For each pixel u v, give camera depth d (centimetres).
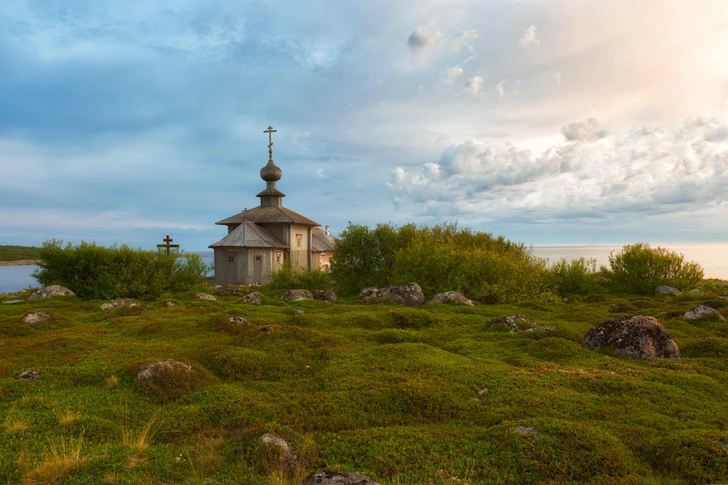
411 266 2909
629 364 1255
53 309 2306
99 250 2853
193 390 1098
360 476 626
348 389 1090
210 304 2548
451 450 784
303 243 5684
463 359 1327
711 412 948
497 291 2689
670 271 3341
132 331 1739
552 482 668
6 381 1095
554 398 998
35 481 673
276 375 1243
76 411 944
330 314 2166
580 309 2447
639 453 773
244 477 695
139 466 727
